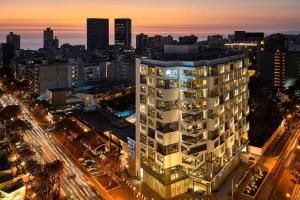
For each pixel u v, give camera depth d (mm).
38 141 195500
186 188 136000
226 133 146500
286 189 138875
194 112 127750
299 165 156125
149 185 140250
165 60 131250
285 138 195375
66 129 195250
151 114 134000
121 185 142875
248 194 134625
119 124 197875
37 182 130625
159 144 130875
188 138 129000
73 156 174375
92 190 139125
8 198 125000
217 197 132125
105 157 162750
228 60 145875
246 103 171500
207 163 133750
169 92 127000
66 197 133000
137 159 147000
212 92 130875
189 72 126812
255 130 193125
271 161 164750
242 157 164000
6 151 167500
